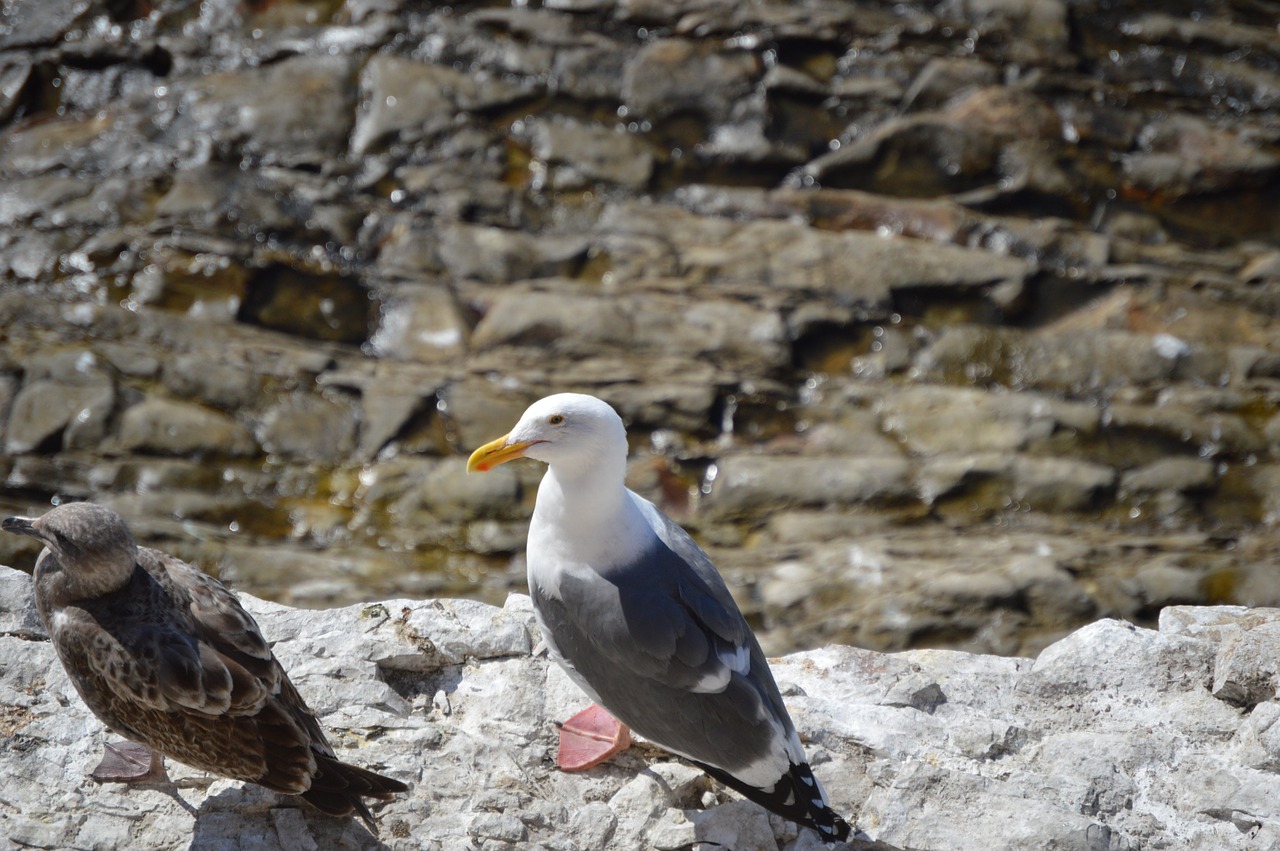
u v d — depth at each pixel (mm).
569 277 15680
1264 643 6320
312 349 14820
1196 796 5859
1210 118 17656
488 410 14141
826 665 6656
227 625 5238
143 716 5117
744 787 5422
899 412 14461
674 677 5387
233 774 5207
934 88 17625
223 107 17141
